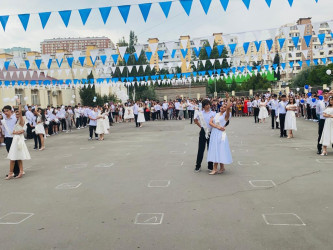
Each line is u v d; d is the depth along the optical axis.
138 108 21.14
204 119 7.11
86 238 3.89
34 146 13.40
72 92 34.00
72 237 3.94
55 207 5.15
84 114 23.64
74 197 5.67
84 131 20.23
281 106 12.84
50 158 10.16
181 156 9.42
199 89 42.94
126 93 46.66
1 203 5.48
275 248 3.45
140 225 4.23
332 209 4.57
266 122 20.94
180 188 5.95
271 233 3.83
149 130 18.47
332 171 6.88
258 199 5.14
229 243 3.60
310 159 8.25
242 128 17.27
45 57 12.88
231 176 6.77
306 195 5.26
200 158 7.29
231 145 11.23
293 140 11.96
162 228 4.10
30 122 12.55
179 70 45.88
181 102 27.72
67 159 9.82
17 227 4.35
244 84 60.41
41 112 12.54
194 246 3.56
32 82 24.75
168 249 3.51
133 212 4.75
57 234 4.05
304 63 53.78
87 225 4.31
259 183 6.12
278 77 59.16
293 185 5.89
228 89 58.72
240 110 28.92
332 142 8.49
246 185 6.01
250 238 3.71
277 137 13.04
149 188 6.04
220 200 5.16
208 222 4.25
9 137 7.66
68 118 20.66
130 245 3.64
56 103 31.08
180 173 7.21
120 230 4.09
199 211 4.68
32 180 7.16
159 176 6.99
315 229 3.90
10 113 7.68
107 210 4.89
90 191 6.01
